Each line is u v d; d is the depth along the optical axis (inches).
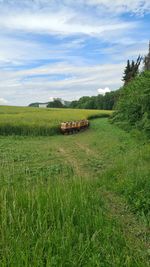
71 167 490.0
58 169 472.7
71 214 217.2
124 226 234.8
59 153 668.7
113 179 365.1
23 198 228.2
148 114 885.8
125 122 1205.7
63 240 181.9
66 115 1935.3
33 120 1307.8
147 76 954.1
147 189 298.2
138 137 776.3
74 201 233.3
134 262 175.3
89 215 218.7
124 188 315.3
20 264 156.8
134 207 271.9
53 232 188.1
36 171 446.9
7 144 807.1
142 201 273.7
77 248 181.5
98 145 782.5
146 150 522.6
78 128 1253.7
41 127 1123.3
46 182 314.2
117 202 291.7
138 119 1046.4
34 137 1048.2
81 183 282.5
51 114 2012.8
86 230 198.4
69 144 848.9
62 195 239.6
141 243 207.5
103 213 235.6
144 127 820.0
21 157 585.3
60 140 965.2
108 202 291.4
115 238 199.3
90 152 681.0
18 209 210.8
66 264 166.2
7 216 200.1
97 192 283.1
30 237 184.1
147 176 327.3
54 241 181.0
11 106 3115.2
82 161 564.7
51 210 214.5
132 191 300.4
